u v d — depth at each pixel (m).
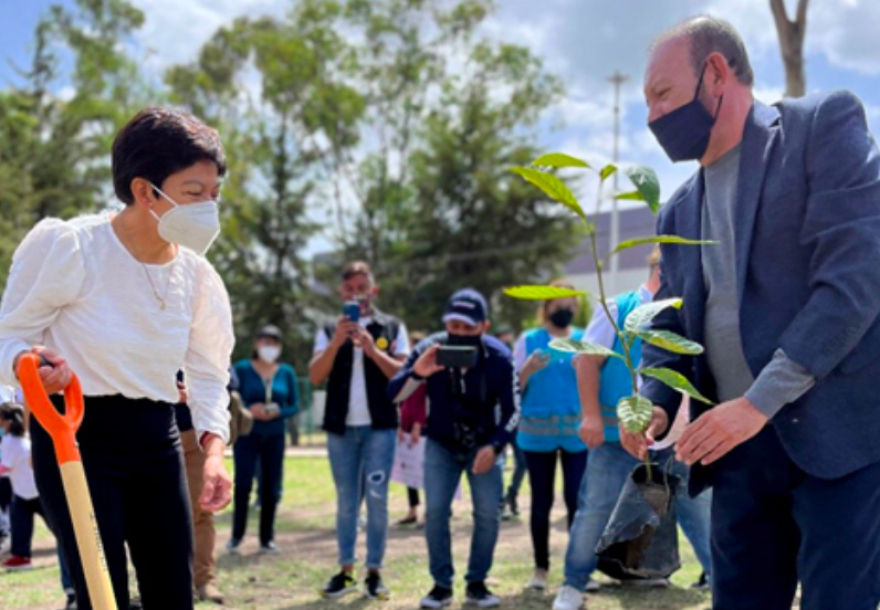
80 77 33.75
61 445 2.17
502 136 34.94
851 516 2.36
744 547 2.61
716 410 2.35
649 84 2.62
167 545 2.62
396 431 5.83
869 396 2.38
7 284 2.50
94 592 2.15
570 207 2.58
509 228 34.28
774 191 2.46
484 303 5.52
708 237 2.67
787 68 12.27
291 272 35.19
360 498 5.93
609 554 2.88
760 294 2.48
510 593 5.84
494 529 5.51
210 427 2.79
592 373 4.96
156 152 2.47
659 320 2.82
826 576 2.39
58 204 32.66
